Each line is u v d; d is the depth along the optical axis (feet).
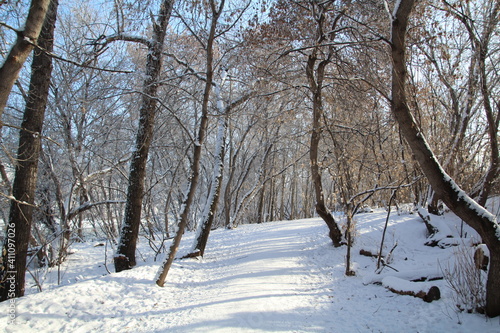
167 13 28.43
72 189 36.88
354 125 31.09
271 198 96.32
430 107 36.58
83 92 39.19
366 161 27.81
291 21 30.01
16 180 22.68
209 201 34.83
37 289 28.63
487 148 35.19
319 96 30.89
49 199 40.19
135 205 30.27
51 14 24.84
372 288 21.11
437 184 15.34
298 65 34.60
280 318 16.25
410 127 15.49
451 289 18.58
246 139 81.51
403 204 44.47
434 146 32.78
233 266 28.81
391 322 16.03
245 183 96.17
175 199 83.51
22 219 22.38
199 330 14.78
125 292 20.97
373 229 35.58
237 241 43.37
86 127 41.39
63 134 37.88
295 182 105.70
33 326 15.98
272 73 30.91
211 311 17.04
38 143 23.73
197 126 55.26
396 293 19.58
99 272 35.29
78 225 57.21
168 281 24.20
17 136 39.27
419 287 18.61
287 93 36.91
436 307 17.10
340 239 32.76
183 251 38.99
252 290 20.44
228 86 43.62
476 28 29.81
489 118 28.30
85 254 44.34
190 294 21.35
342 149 26.05
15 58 12.34
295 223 56.70
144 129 30.27
